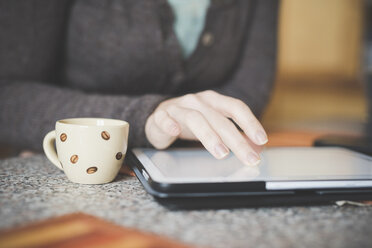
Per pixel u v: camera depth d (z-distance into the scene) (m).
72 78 0.93
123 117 0.58
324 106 2.33
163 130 0.50
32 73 0.82
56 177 0.45
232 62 1.11
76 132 0.41
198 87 1.06
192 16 0.99
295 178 0.37
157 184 0.34
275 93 2.43
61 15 0.87
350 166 0.44
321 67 2.75
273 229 0.29
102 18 0.88
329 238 0.28
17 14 0.79
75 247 0.25
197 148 0.57
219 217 0.32
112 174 0.43
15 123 0.67
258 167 0.42
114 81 0.93
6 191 0.38
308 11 2.78
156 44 0.90
